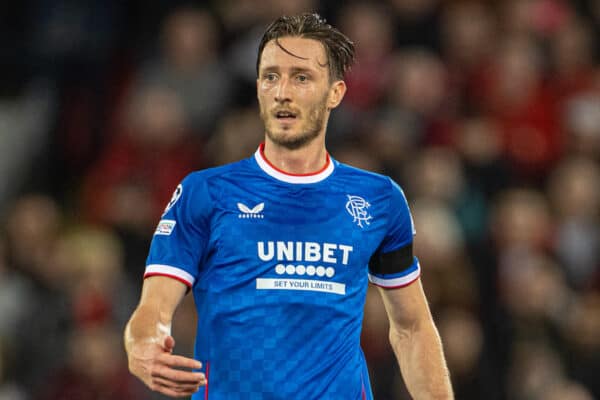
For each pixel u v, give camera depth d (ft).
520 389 99.71
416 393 50.42
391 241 49.16
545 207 117.19
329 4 129.18
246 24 127.34
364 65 122.52
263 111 47.26
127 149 119.65
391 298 50.37
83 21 138.92
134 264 107.76
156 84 125.80
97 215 117.39
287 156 47.01
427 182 109.40
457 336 96.99
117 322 101.04
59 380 96.48
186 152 118.42
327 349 45.68
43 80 137.80
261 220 46.01
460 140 118.21
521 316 103.35
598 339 101.76
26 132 133.69
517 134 124.57
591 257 114.93
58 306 100.07
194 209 46.11
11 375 98.22
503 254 109.60
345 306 46.24
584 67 132.77
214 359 45.75
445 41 130.41
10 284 102.99
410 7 130.52
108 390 95.76
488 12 134.92
